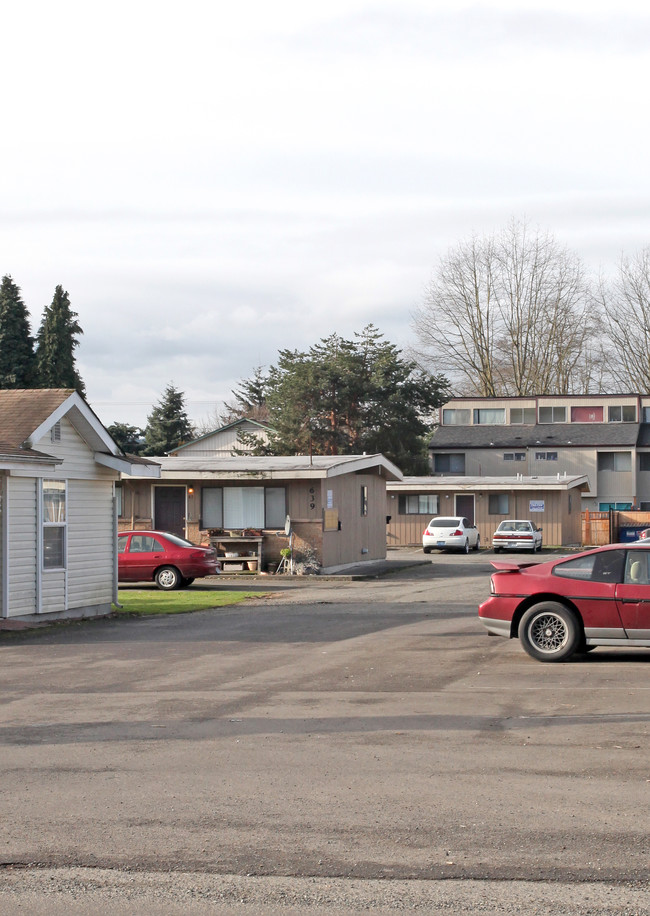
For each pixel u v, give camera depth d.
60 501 19.11
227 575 31.03
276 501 31.97
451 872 5.50
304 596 24.58
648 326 72.62
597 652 14.16
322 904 5.09
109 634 16.81
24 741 8.73
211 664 13.27
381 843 5.96
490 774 7.52
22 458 17.06
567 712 9.86
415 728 9.16
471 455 68.12
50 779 7.45
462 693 10.98
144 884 5.38
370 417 62.28
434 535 45.66
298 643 15.40
